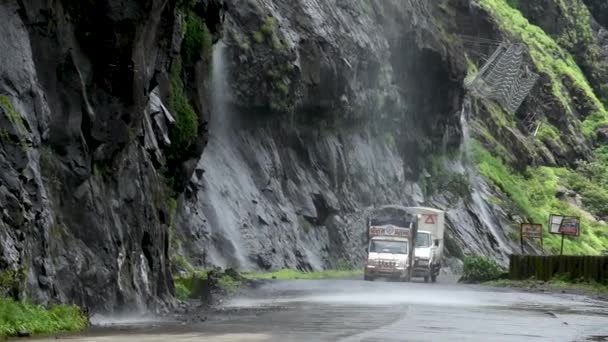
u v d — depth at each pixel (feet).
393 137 389.19
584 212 547.08
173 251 230.07
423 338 88.48
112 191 116.57
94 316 106.42
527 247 455.22
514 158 517.96
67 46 107.34
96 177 112.78
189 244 241.14
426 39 409.49
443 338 89.71
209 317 116.16
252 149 302.66
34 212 95.71
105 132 113.50
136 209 121.19
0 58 97.71
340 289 198.80
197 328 96.99
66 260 103.09
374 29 376.89
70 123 107.24
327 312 124.47
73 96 107.96
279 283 226.17
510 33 579.89
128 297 114.42
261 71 302.45
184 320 110.32
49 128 103.76
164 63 131.75
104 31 111.96
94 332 90.94
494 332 99.76
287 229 301.22
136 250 120.26
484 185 466.70
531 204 502.38
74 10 109.40
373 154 370.73
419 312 125.80
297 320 109.50
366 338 85.92
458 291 201.57
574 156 606.96
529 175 526.98
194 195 249.14
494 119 519.19
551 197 530.27
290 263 293.43
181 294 153.89
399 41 396.37
